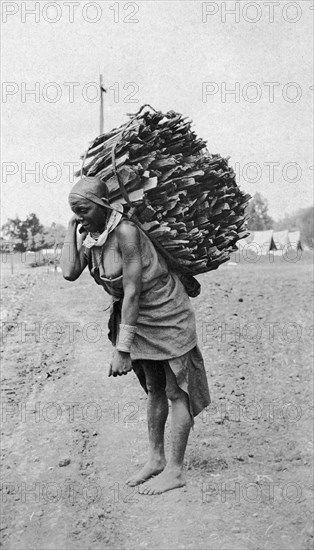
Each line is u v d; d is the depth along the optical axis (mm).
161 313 2881
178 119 2879
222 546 3268
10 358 5324
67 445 4277
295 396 4992
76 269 2967
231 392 5016
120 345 2805
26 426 4477
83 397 4836
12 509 3678
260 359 5508
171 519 3480
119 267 2811
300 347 5672
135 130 2766
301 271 7285
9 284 6863
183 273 3016
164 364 2969
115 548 3303
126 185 2764
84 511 3617
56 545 3375
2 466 4066
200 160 2928
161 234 2811
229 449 4289
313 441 4418
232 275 7266
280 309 6324
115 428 4465
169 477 3125
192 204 2854
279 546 3303
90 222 2775
